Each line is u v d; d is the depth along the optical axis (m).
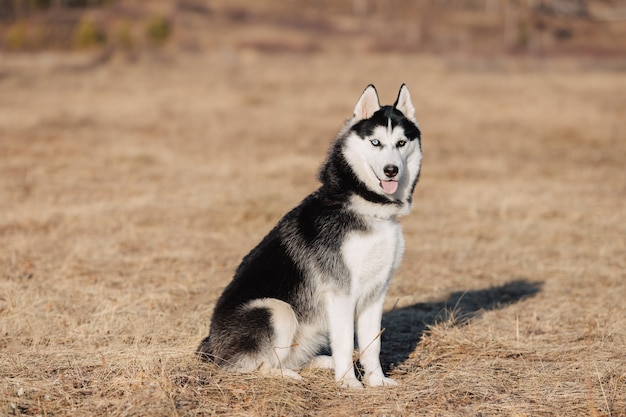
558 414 5.66
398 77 45.41
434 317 8.52
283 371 6.26
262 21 88.94
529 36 84.94
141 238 11.91
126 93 35.75
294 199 14.77
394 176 5.95
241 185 16.14
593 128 25.58
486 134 25.12
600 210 14.52
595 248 11.91
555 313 8.72
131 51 67.06
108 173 17.53
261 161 19.58
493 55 70.62
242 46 73.75
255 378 6.10
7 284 9.00
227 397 5.76
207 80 42.91
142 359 6.27
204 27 82.56
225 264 10.59
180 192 15.42
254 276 6.34
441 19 98.62
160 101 32.88
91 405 5.58
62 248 11.16
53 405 5.59
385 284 6.41
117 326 7.64
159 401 5.51
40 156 19.36
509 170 19.14
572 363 6.86
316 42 76.81
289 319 6.20
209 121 27.31
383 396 6.01
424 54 68.75
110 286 9.37
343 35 83.19
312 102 33.53
